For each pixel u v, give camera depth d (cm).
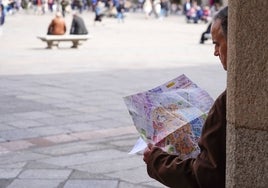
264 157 221
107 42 2731
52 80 1441
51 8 6112
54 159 716
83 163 696
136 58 2003
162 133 269
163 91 286
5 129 889
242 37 223
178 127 268
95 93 1250
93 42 2728
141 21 4903
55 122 948
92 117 995
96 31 3581
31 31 3397
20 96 1201
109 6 5372
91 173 655
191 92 286
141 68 1709
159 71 1644
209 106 281
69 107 1086
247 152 226
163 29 3853
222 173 237
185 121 271
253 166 224
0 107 1073
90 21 4716
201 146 243
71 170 667
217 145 237
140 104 274
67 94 1233
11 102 1128
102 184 614
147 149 269
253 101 222
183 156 263
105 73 1585
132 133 875
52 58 1977
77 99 1173
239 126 227
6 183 617
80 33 2512
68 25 4031
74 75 1538
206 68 1733
